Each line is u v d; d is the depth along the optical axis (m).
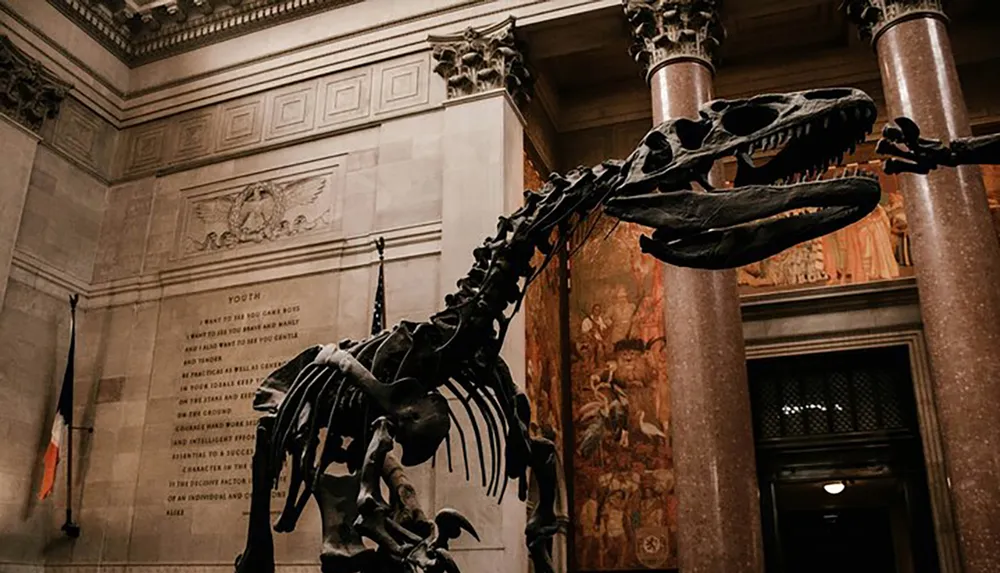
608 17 9.55
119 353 10.42
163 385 10.05
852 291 9.55
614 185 3.51
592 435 10.16
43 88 10.48
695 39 8.88
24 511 9.56
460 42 9.82
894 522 10.09
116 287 10.77
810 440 9.49
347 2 10.82
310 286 9.68
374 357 4.33
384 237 9.46
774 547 9.34
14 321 9.80
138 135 11.58
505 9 9.88
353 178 9.99
